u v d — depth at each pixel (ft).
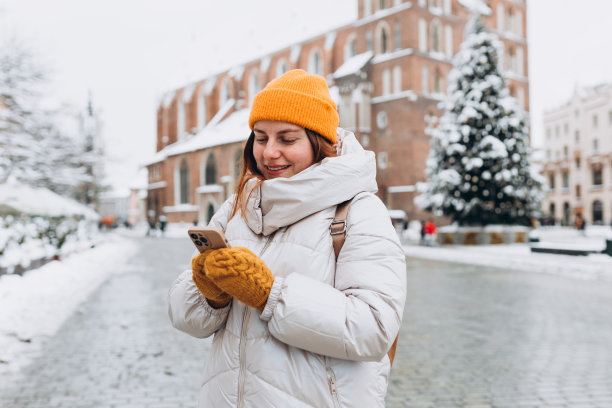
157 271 42.50
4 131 58.70
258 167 4.84
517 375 14.35
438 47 133.59
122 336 18.75
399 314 3.88
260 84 180.24
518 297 29.07
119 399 12.24
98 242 72.13
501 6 146.72
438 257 59.21
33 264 35.04
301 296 3.65
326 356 3.95
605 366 15.19
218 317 4.31
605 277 37.50
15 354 15.89
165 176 214.69
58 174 65.82
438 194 82.94
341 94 135.74
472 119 81.66
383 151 131.64
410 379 14.02
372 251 3.98
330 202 4.07
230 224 4.66
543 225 165.27
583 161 181.98
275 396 3.81
